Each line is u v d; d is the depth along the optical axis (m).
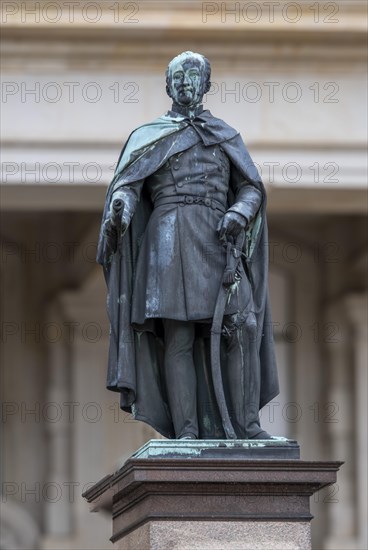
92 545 50.53
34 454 51.81
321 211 43.78
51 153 41.38
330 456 51.62
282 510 18.23
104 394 51.94
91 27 41.09
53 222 51.81
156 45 41.47
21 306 52.31
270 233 52.94
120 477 18.55
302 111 41.88
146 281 19.30
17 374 52.28
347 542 50.31
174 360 19.25
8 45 41.34
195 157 19.55
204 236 19.33
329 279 52.69
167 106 41.59
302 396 52.53
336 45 41.75
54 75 41.56
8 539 50.44
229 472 18.06
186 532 18.08
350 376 51.97
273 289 53.03
